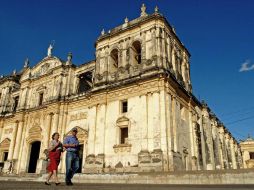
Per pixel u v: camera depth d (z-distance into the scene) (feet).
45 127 123.24
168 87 93.76
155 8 107.86
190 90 122.83
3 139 142.10
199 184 56.29
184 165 94.89
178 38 120.98
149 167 82.89
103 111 103.65
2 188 22.22
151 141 86.79
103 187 32.42
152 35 103.45
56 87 128.36
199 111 128.67
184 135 101.24
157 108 89.15
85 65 128.26
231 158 192.03
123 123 96.43
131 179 65.21
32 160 127.95
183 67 123.44
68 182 34.81
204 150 120.16
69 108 121.90
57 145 37.01
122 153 92.17
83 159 105.19
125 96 100.12
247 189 34.73
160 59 97.50
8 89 160.15
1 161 138.00
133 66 104.88
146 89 94.58
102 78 111.45
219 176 56.08
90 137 103.24
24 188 23.88
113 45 115.75
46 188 26.07
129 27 111.55
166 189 32.99
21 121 135.54
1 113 150.92
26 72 150.20
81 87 134.10
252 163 235.20
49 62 139.95
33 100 139.03
